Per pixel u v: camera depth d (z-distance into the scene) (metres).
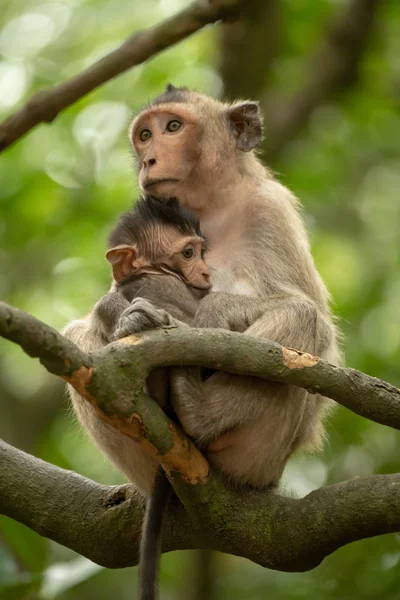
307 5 23.25
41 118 11.14
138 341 8.52
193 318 9.92
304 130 23.58
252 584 19.94
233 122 11.95
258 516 9.55
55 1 25.84
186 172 11.59
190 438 9.67
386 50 24.06
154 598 9.04
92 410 10.55
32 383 23.83
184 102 11.93
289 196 11.84
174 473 9.22
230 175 11.59
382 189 26.44
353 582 16.89
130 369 8.45
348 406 8.94
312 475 20.02
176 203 10.67
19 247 22.73
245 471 9.82
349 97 23.97
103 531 10.26
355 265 24.73
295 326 9.91
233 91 21.73
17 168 22.64
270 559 9.54
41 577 12.24
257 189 11.52
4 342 23.45
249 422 9.74
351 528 9.25
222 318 9.93
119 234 10.30
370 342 21.64
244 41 21.23
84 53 24.95
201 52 24.03
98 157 23.41
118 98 23.70
